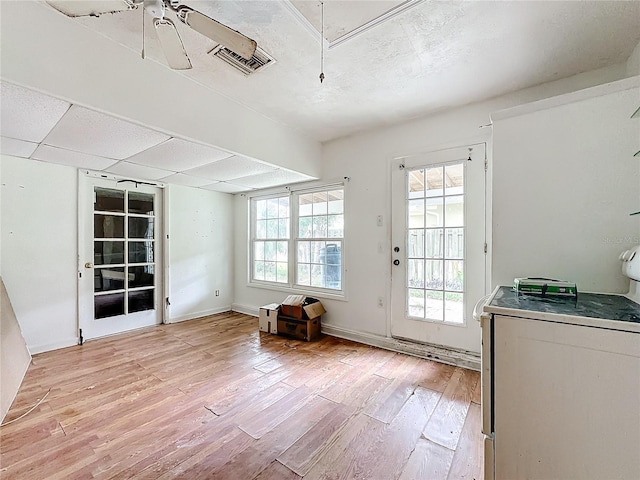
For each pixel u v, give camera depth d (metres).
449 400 2.16
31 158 2.89
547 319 1.14
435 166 2.95
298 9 1.64
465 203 2.77
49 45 1.67
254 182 4.05
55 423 1.88
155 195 4.06
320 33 1.83
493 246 1.98
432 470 1.50
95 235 3.47
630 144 1.61
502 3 1.59
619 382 1.04
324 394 2.25
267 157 3.04
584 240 1.72
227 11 1.65
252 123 2.88
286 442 1.71
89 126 2.11
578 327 1.09
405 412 2.01
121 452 1.62
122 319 3.72
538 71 2.23
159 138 2.35
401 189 3.16
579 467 1.09
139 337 3.55
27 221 2.95
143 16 1.72
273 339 3.51
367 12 1.66
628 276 1.48
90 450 1.63
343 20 1.72
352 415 1.97
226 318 4.46
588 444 1.08
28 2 1.60
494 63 2.13
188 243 4.39
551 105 1.80
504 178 1.94
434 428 1.84
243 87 2.48
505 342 1.21
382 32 1.81
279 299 4.35
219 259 4.81
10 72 1.54
